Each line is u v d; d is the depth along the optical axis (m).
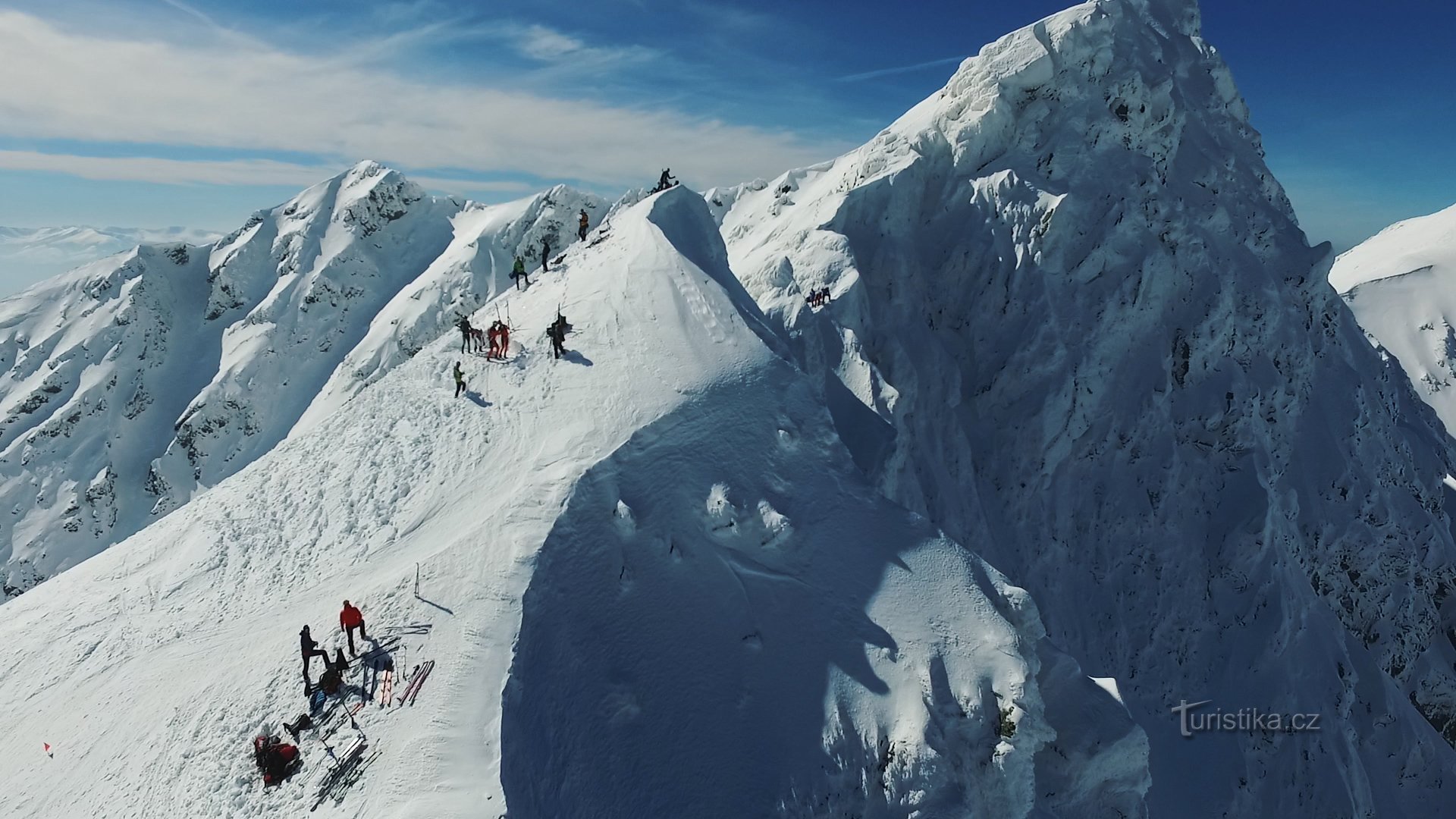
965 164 57.50
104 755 20.31
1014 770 19.00
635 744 17.58
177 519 32.50
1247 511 47.22
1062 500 48.56
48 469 114.56
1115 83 57.56
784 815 17.36
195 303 135.25
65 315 132.88
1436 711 53.03
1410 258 186.62
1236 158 65.56
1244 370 53.50
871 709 19.19
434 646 18.05
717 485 22.36
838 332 46.34
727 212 81.81
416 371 32.56
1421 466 67.31
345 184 142.00
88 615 27.48
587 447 22.98
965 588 21.70
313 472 29.44
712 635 19.80
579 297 32.22
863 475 24.55
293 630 21.00
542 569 19.30
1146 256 51.78
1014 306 51.78
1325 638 46.31
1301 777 41.38
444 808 14.53
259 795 16.73
